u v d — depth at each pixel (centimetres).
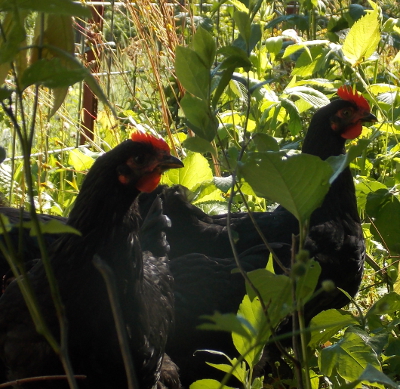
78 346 196
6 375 215
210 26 463
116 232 200
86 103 462
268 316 111
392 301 189
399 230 322
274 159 113
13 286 201
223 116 404
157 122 484
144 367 212
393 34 529
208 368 271
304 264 105
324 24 587
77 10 100
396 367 226
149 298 228
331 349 184
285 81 556
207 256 304
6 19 117
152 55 427
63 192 415
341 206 311
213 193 362
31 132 106
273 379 295
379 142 459
